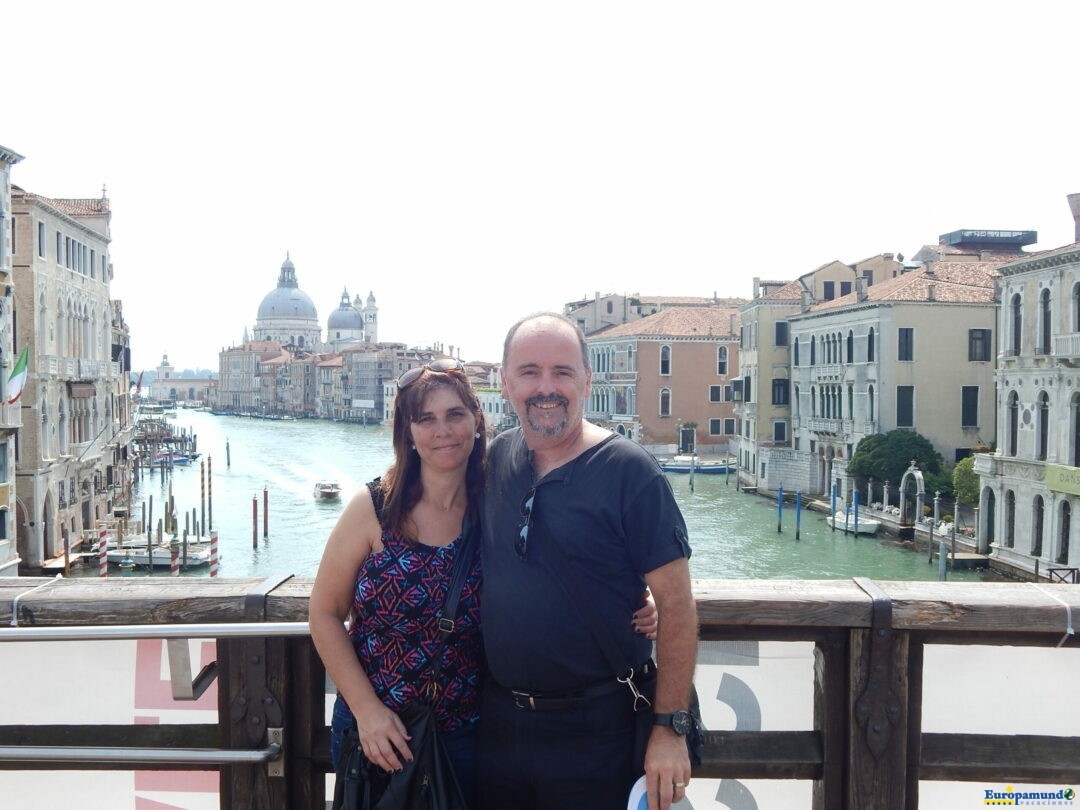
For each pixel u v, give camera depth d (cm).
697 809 384
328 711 401
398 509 333
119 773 389
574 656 317
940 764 368
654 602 328
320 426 17312
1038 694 372
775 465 5919
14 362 3741
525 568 319
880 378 4722
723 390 7769
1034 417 3281
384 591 330
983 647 371
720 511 5384
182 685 369
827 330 5384
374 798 329
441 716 337
